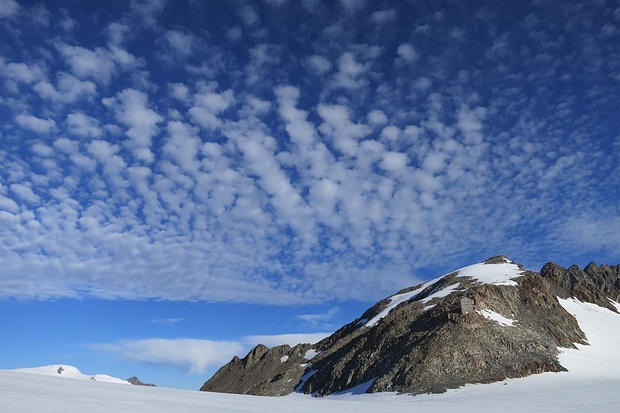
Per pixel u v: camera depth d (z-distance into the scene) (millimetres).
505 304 123000
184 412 36938
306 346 174250
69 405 34438
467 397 78312
